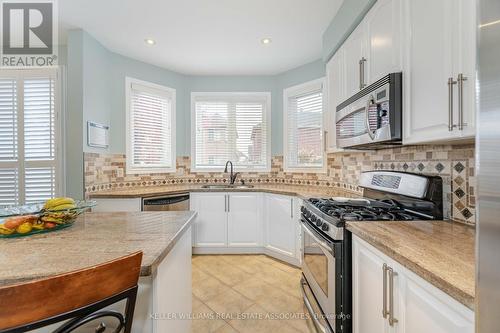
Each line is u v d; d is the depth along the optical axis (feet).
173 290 3.88
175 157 12.00
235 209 10.43
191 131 12.37
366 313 4.03
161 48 9.64
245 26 8.13
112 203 8.68
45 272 2.51
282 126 11.98
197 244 10.46
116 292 2.34
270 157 12.28
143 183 10.92
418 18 4.10
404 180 5.48
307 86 10.90
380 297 3.59
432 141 3.97
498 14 1.55
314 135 10.81
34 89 9.12
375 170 6.86
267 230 10.26
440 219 4.77
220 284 7.89
